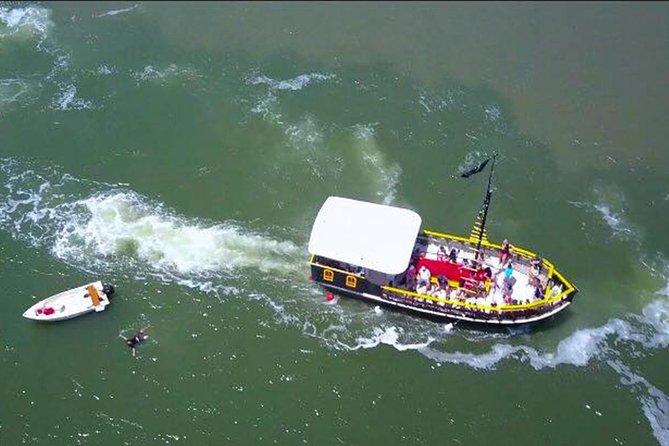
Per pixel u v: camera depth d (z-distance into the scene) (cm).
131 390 5847
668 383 6091
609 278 6831
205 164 7631
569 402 5941
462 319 6266
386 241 6178
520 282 6488
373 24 9250
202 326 6294
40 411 5688
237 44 8938
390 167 7662
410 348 6244
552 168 7738
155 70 8581
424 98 8381
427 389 5972
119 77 8500
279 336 6266
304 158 7725
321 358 6134
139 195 7312
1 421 5612
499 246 6575
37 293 6456
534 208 7369
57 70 8550
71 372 5941
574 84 8575
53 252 6794
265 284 6650
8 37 8906
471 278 6388
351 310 6488
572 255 6994
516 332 6375
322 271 6369
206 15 9306
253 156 7731
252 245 6944
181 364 6025
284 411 5775
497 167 7712
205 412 5734
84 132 7888
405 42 9025
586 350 6288
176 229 7038
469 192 7456
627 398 5981
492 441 5678
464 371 6109
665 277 6869
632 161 7825
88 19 9206
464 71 8700
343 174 7600
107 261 6756
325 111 8200
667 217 7356
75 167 7538
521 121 8175
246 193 7388
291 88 8444
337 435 5653
